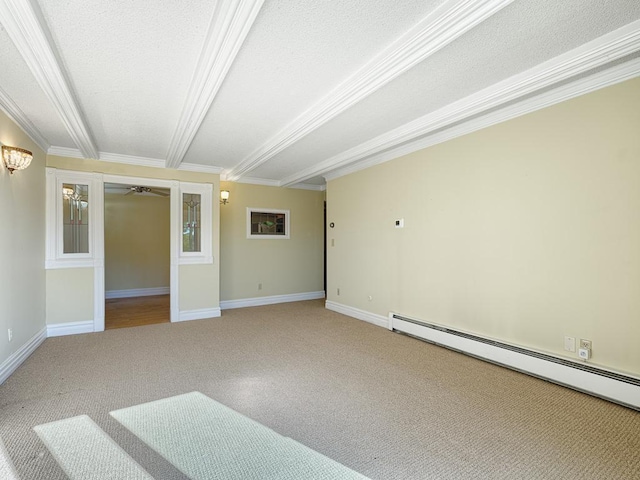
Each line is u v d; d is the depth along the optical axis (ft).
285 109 10.12
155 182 16.02
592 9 5.81
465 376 9.46
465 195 11.27
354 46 6.95
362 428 6.84
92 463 5.68
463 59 7.37
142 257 24.13
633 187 7.53
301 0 5.53
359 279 16.66
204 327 15.10
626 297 7.65
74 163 14.12
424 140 12.59
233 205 19.85
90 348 12.02
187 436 6.52
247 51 7.07
